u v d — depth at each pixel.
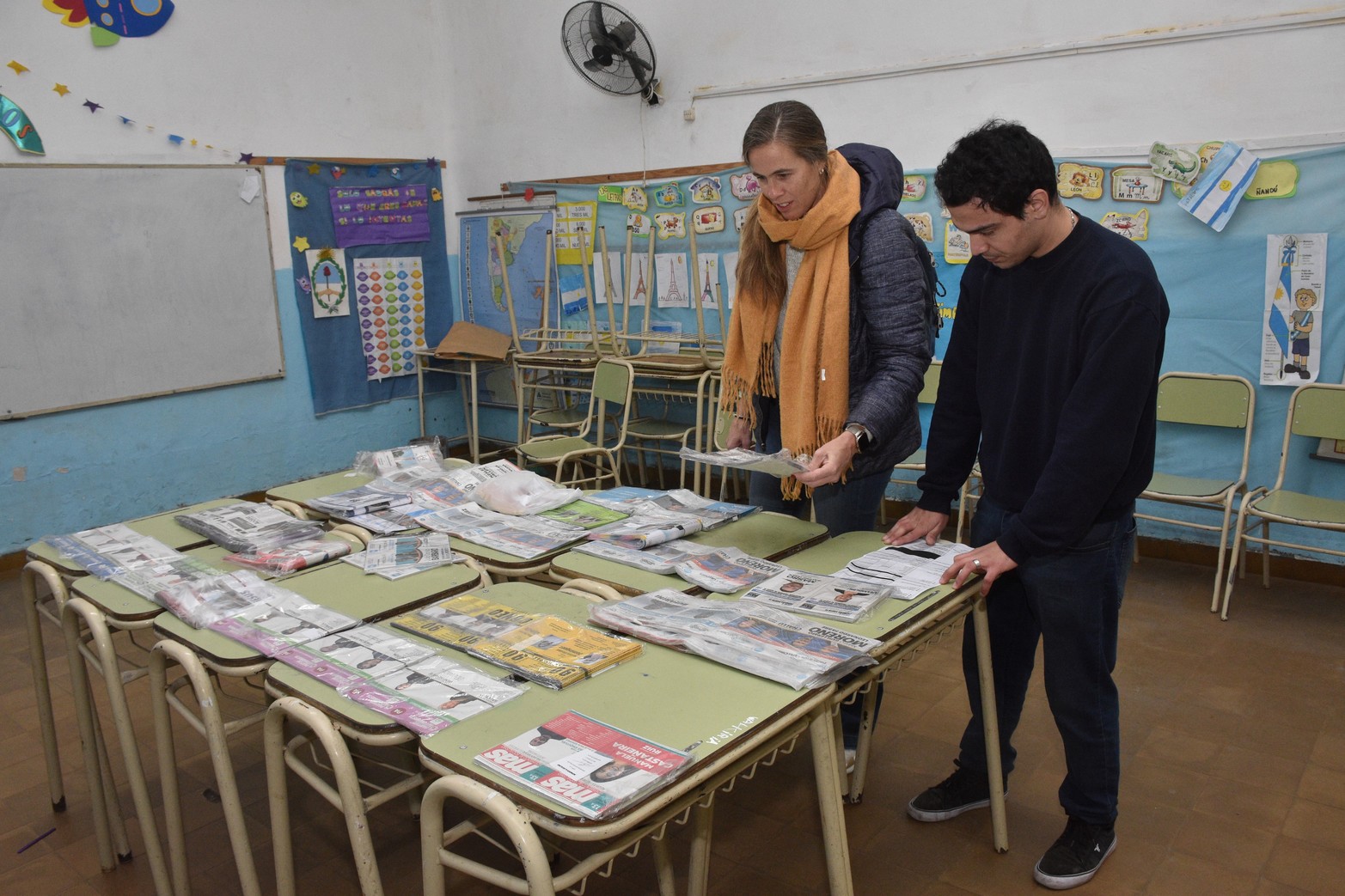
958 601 1.63
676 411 4.91
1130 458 1.62
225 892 1.93
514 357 4.98
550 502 2.22
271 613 1.58
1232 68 3.19
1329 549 3.26
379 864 2.00
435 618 1.55
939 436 1.91
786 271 2.05
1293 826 2.03
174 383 4.57
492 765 1.07
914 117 3.90
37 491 4.15
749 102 4.37
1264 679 2.70
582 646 1.39
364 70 5.25
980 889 1.86
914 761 2.35
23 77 3.96
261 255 4.85
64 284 4.14
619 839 1.06
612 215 4.97
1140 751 2.36
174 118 4.47
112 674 1.67
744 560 1.78
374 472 2.61
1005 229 1.48
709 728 1.16
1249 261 3.28
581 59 4.55
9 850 2.11
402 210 5.47
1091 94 3.47
